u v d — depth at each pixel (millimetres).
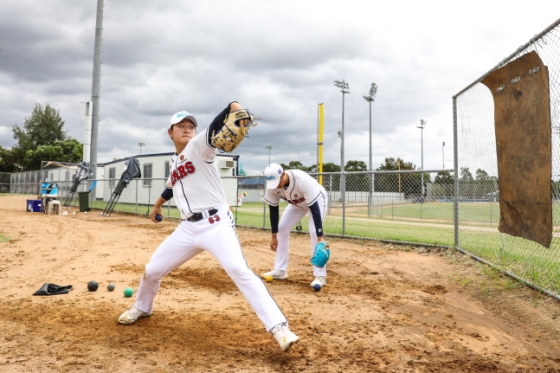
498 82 5625
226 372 2943
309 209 5680
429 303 4957
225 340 3586
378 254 8508
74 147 62875
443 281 6133
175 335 3682
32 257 7750
